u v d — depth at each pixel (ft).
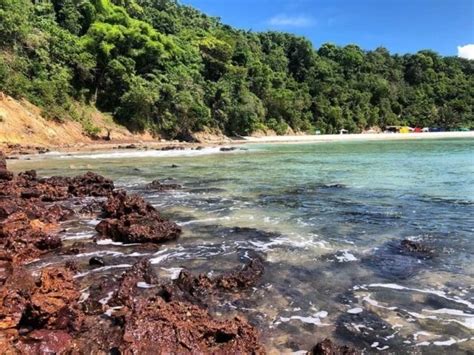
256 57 382.63
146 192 61.62
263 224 42.45
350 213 47.01
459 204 50.96
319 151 156.56
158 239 36.27
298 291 26.00
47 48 187.83
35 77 175.11
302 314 23.13
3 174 60.29
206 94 266.36
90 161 107.04
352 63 467.11
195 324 19.66
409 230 39.34
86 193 57.82
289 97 346.13
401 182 70.23
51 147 143.13
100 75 213.25
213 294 25.61
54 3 233.55
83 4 234.99
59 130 162.09
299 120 352.28
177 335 18.69
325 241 36.14
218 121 270.67
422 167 93.35
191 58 283.59
